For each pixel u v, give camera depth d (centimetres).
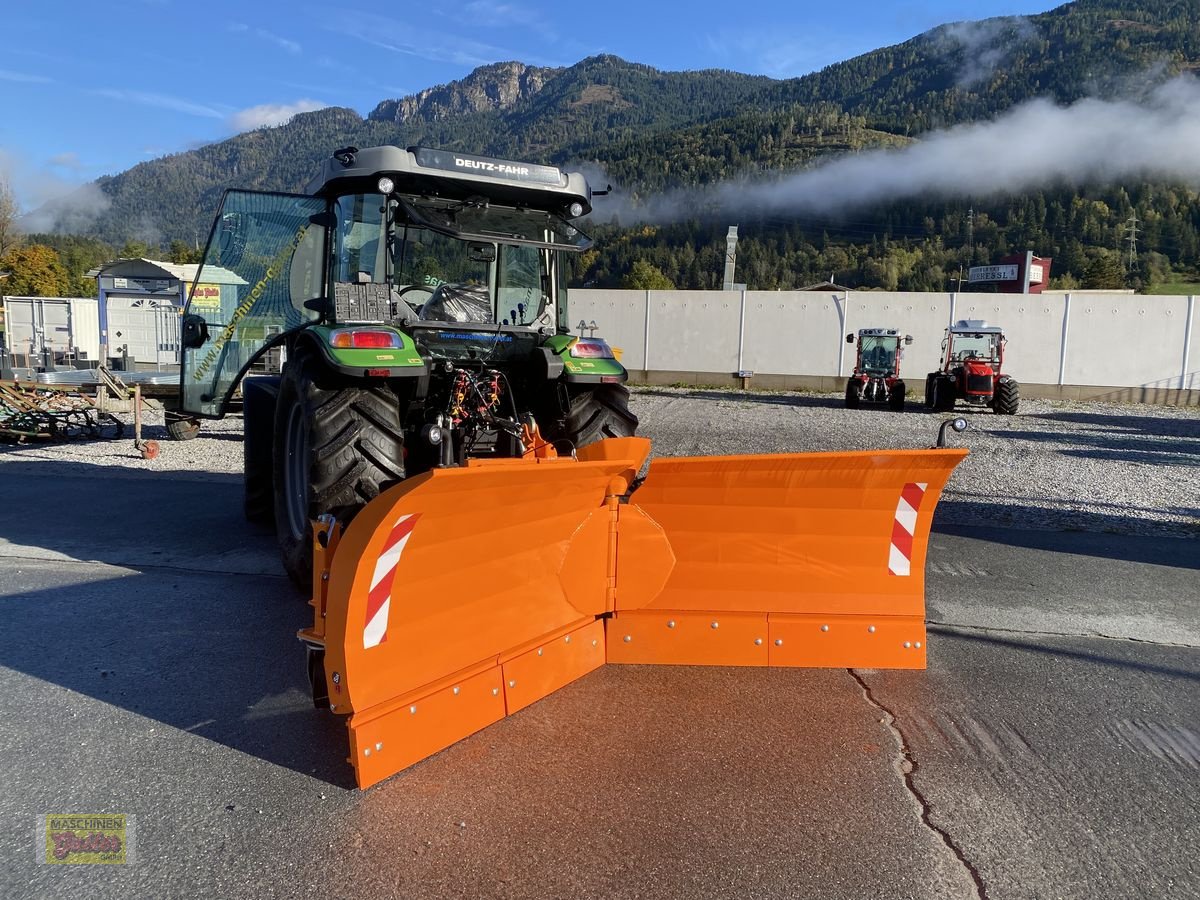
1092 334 2523
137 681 352
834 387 2725
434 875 225
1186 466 1070
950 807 264
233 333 605
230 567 526
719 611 369
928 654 398
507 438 478
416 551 268
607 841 242
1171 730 323
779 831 249
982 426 1590
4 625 418
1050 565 567
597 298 2873
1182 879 230
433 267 485
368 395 439
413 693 281
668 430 1420
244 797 263
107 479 832
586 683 353
